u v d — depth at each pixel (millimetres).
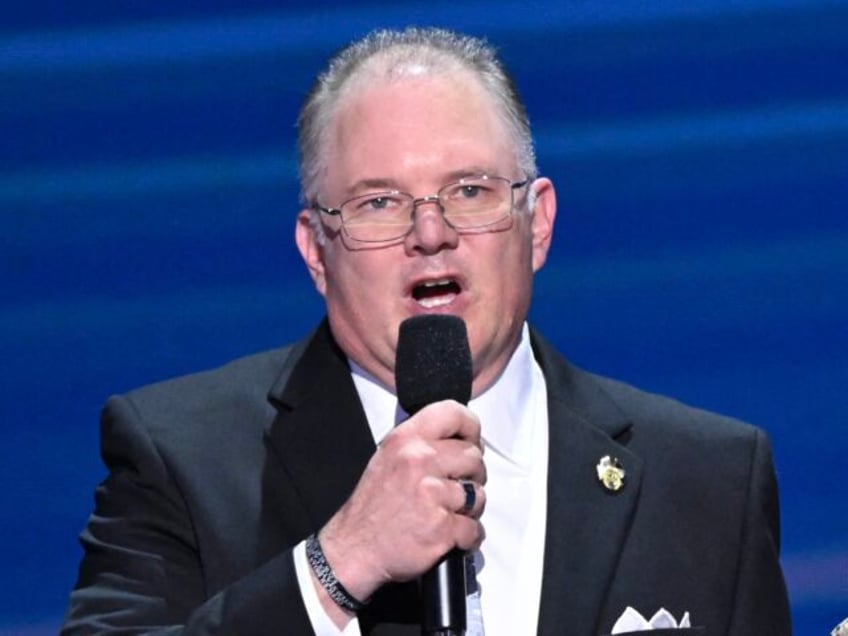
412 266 10844
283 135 15133
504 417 11477
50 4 14969
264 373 12008
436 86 10969
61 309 14984
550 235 11766
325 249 11195
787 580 15047
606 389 12109
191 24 15078
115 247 15023
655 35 15156
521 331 11500
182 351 15055
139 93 15047
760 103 15148
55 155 14984
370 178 10867
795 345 15141
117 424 11727
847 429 15125
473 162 10852
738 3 15156
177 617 11141
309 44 15133
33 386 14953
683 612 11312
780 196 15156
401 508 9898
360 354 11352
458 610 9883
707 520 11570
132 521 11406
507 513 11367
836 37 15156
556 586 11180
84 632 11055
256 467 11477
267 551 11188
